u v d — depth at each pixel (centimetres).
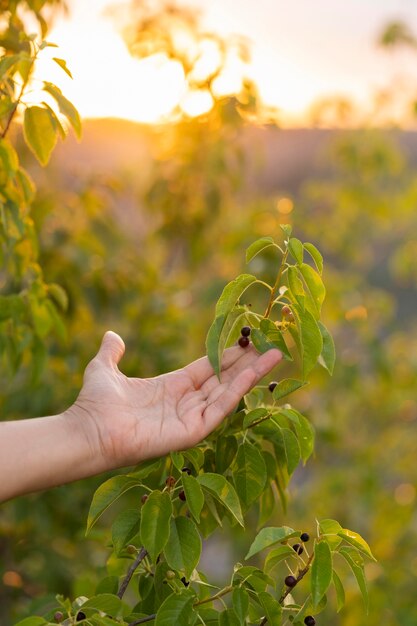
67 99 148
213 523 143
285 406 140
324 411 421
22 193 183
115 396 130
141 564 139
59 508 288
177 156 371
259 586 122
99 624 122
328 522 125
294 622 126
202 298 365
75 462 124
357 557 126
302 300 126
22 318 189
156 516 118
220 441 138
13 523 299
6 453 121
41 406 282
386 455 491
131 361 320
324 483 454
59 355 291
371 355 420
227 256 397
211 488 122
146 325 326
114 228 334
